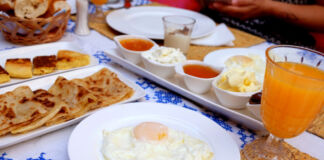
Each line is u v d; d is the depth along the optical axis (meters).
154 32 1.98
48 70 1.35
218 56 1.71
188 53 1.78
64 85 1.15
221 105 1.22
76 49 1.64
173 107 1.07
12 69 1.27
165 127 0.94
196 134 0.96
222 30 2.09
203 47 1.91
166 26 1.70
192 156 0.86
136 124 0.98
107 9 2.48
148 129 0.91
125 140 0.90
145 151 0.86
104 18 2.23
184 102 1.27
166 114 1.04
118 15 2.19
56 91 1.15
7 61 1.32
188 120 1.02
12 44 1.66
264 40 2.16
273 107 0.84
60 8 1.72
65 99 1.09
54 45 1.64
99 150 0.85
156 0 3.33
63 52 1.49
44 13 1.62
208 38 2.01
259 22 2.82
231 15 2.67
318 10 2.74
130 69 1.50
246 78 1.20
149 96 1.28
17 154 0.87
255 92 1.15
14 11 1.58
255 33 2.52
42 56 1.45
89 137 0.88
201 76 1.32
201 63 1.39
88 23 2.00
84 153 0.81
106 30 2.02
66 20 1.72
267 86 0.86
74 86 1.12
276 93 0.82
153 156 0.85
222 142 0.91
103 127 0.94
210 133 0.96
